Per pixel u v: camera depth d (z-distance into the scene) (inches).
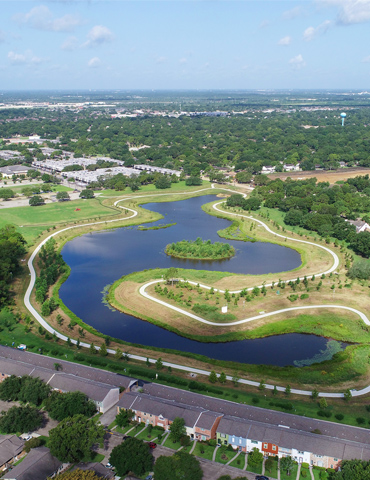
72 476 4847.4
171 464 5093.5
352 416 6309.1
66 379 6697.8
